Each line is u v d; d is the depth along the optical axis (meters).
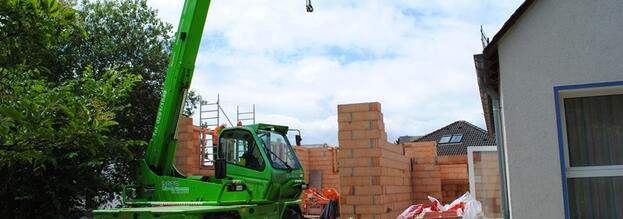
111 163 12.02
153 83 14.30
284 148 10.20
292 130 10.59
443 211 8.76
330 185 19.30
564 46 4.52
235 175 9.56
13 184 9.41
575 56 4.49
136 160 10.54
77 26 3.48
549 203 4.45
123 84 7.23
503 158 5.38
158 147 9.95
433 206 9.22
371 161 9.68
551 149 4.47
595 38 4.46
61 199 10.08
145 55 14.18
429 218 8.66
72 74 13.24
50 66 12.27
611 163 4.52
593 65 4.44
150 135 13.96
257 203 9.31
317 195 15.47
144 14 14.64
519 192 4.52
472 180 11.55
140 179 10.04
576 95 4.61
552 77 4.52
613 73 4.39
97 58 13.52
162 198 9.73
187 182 9.53
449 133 36.28
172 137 9.98
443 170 17.44
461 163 17.31
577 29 4.51
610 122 4.57
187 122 12.82
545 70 4.54
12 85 3.62
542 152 4.49
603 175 4.48
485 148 11.68
